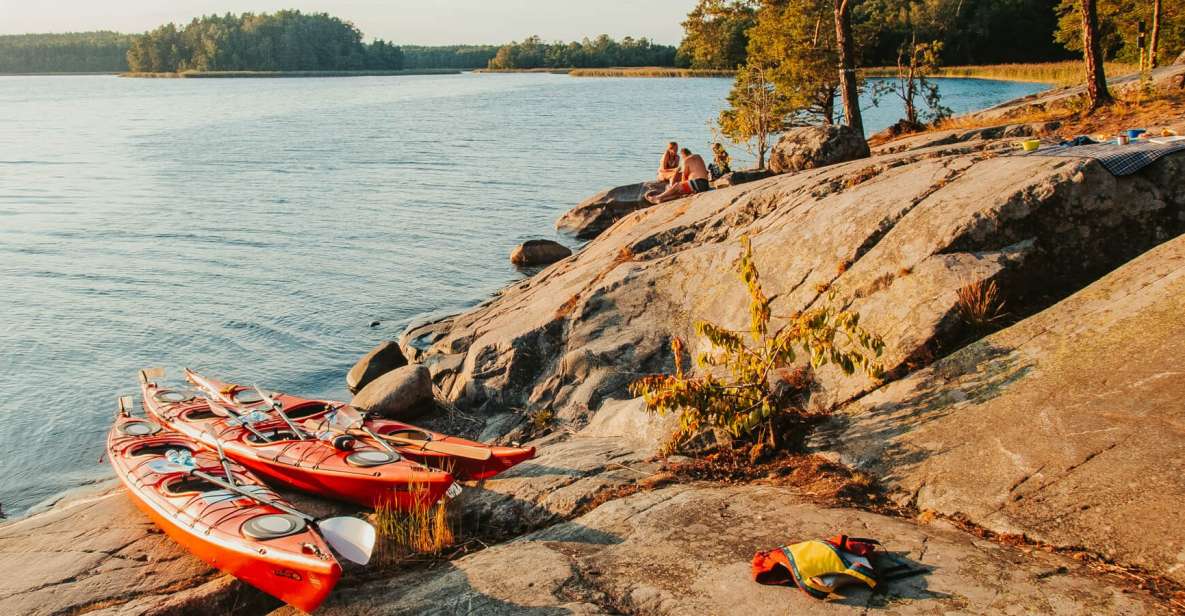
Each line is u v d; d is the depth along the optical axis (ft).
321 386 50.39
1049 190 30.60
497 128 216.33
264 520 24.47
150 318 63.10
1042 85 229.86
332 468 29.89
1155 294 25.45
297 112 289.74
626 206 89.56
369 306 65.26
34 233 91.91
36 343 58.03
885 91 105.60
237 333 59.77
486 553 23.65
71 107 326.85
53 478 39.65
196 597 23.12
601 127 211.61
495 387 40.16
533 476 28.63
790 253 37.22
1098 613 16.72
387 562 24.58
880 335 29.27
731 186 58.34
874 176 42.83
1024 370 25.17
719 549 21.35
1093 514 19.56
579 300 42.34
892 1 323.78
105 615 22.31
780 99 104.12
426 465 29.84
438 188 122.42
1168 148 31.32
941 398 25.96
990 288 28.91
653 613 18.98
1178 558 17.70
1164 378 22.29
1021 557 19.08
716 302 38.42
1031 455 22.02
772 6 104.06
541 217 100.63
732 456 27.48
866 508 22.76
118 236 90.58
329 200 112.47
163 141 191.93
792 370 30.71
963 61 324.19
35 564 25.57
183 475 29.04
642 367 37.06
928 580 18.61
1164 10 123.24
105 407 48.03
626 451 29.63
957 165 37.09
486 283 71.56
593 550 22.49
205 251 83.51
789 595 18.76
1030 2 323.16
